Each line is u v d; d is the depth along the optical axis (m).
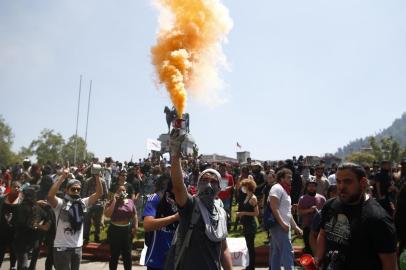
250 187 9.12
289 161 12.89
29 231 7.84
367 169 13.56
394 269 3.30
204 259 3.88
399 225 5.17
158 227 4.60
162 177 4.98
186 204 3.96
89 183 11.77
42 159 108.56
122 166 19.73
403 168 11.30
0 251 8.50
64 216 6.50
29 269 8.62
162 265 4.92
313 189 8.64
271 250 7.46
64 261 6.40
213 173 4.15
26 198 7.91
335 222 3.61
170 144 3.87
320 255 3.78
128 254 7.84
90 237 12.32
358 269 3.37
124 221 7.78
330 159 32.97
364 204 3.50
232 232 12.66
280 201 7.31
